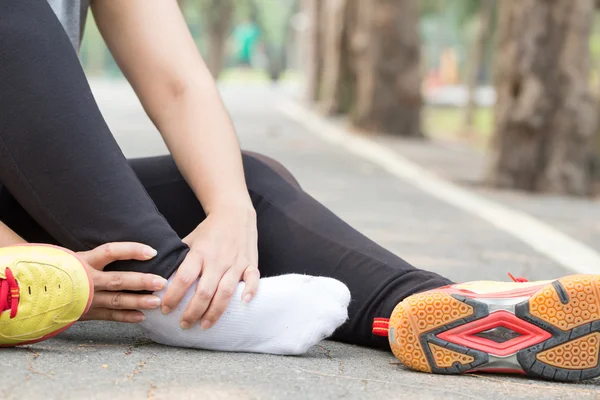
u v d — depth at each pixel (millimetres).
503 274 4230
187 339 2256
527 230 6156
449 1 25047
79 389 1891
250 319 2238
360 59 15906
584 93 9133
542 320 2098
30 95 2178
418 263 4488
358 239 2438
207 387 1954
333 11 18844
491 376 2184
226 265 2229
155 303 2182
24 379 1938
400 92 15789
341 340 2500
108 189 2184
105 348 2271
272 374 2088
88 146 2189
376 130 15727
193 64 2549
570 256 5020
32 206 2238
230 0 35188
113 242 2168
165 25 2582
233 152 2451
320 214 2492
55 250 2150
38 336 2146
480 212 7102
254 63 48875
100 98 21766
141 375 2023
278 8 56375
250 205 2369
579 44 9062
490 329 2127
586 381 2207
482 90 37875
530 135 9188
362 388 2025
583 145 9203
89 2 2592
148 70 2545
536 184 9219
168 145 2504
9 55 2184
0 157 2215
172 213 2541
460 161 12273
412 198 7812
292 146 12523
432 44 41969
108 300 2188
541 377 2166
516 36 9109
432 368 2150
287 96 27781
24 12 2234
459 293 2113
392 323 2150
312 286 2270
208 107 2494
